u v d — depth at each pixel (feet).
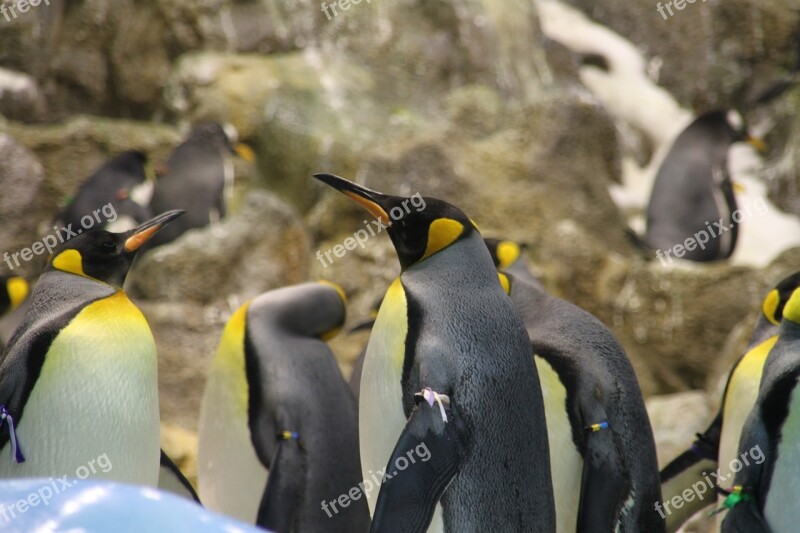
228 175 49.49
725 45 63.82
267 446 23.48
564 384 19.66
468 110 52.80
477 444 16.74
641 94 63.00
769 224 55.26
